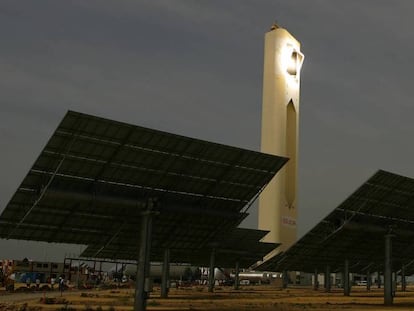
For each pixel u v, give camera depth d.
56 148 30.03
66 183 31.61
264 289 99.75
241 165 36.31
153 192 34.47
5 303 41.72
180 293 66.25
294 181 145.25
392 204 46.31
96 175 32.12
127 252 40.66
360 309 39.81
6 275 107.25
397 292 90.69
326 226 47.47
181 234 40.16
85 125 29.58
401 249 55.84
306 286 141.00
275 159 36.94
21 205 31.73
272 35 148.88
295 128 149.25
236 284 82.38
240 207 39.53
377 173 42.34
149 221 32.88
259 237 70.44
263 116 146.50
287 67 148.38
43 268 123.19
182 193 35.91
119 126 30.38
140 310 31.48
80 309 35.78
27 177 30.53
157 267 111.62
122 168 32.44
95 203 31.53
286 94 146.25
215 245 65.00
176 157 33.50
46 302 44.12
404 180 44.31
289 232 140.38
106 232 36.09
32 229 33.56
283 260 56.97
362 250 54.97
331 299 56.16
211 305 42.19
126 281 131.12
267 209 139.62
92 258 40.94
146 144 31.95
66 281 98.94
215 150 34.38
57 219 33.50
